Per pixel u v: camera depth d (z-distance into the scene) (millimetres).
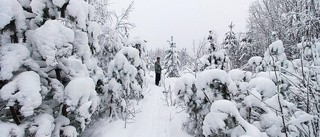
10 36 2203
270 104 2551
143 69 6449
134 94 5484
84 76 2826
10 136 1949
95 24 3320
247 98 2721
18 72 2195
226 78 2836
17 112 2318
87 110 2527
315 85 2387
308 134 2209
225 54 5988
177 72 16172
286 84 3027
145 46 7105
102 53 5441
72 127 2598
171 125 4023
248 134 2188
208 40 6051
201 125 3229
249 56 12680
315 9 6828
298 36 7660
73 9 2580
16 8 2125
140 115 4676
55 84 2469
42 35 2168
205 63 5719
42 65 2525
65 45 2316
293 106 2506
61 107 2717
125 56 4801
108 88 4129
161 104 5859
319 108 2316
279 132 2445
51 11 2545
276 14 12078
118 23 6461
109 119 4148
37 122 2178
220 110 2400
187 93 3279
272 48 4828
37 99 1943
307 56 3424
